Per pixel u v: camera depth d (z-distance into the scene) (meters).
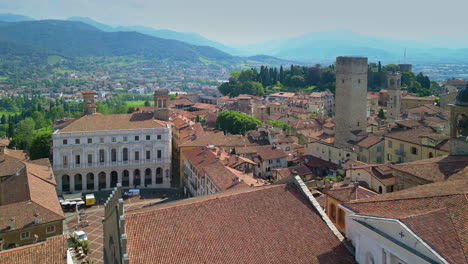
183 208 41.06
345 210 41.78
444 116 170.00
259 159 144.50
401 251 32.12
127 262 35.16
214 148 137.50
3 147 122.31
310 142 161.25
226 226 40.56
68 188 142.38
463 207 34.00
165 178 150.00
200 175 114.06
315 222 43.25
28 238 84.31
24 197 95.00
